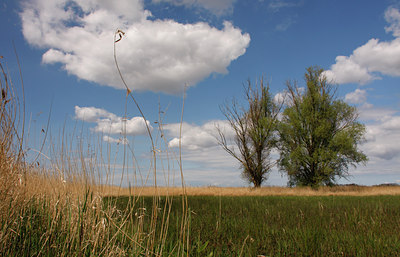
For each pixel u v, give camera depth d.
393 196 16.80
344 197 15.66
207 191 19.42
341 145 25.36
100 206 3.16
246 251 3.94
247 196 16.75
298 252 4.00
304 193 21.66
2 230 2.64
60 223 3.16
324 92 28.06
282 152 28.00
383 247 4.18
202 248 3.54
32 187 3.76
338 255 3.90
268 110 29.69
